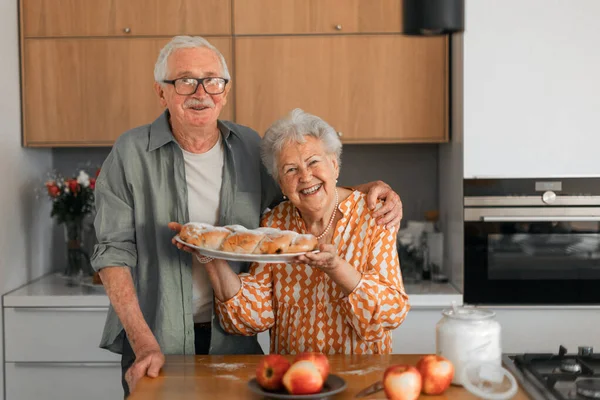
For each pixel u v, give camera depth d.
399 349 3.04
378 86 3.23
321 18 3.21
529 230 3.03
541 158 3.00
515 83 2.99
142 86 3.24
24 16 3.23
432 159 3.63
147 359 1.67
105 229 1.97
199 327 2.03
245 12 3.21
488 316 1.56
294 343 1.88
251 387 1.48
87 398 3.09
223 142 2.02
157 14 3.21
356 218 1.90
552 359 1.72
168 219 1.97
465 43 2.99
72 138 3.26
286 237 1.68
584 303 3.04
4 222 3.04
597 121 2.98
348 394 1.50
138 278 2.00
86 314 3.06
